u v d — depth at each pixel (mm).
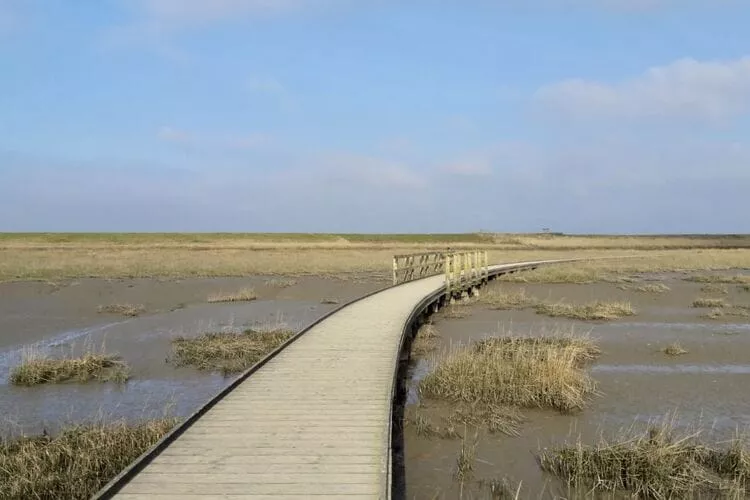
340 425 6410
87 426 7699
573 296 23750
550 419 8375
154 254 43500
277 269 33812
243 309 19953
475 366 9844
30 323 16781
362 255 45906
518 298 22078
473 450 7168
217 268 33500
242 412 6844
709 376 10891
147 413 8609
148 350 13078
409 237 85875
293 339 11062
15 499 5727
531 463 6840
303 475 5152
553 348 11453
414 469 6680
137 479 5051
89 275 29375
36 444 7113
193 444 5852
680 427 8062
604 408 8914
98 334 15102
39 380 10367
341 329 12273
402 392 9680
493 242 82312
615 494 6078
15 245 53031
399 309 15141
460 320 17625
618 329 15805
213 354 12320
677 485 6066
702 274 33938
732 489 5977
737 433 7484
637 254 55031
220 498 4719
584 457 6602
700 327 16156
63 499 5789
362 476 5133
